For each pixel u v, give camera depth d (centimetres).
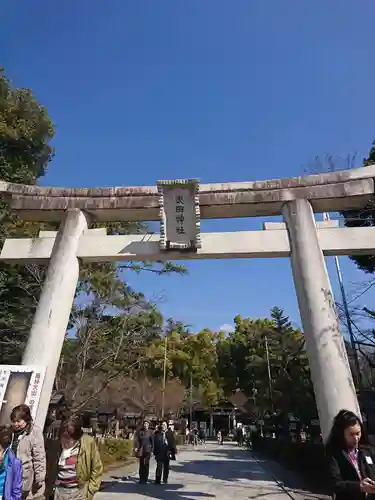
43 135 1864
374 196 1144
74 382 1705
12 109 1720
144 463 1350
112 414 3153
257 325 5219
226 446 4459
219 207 1173
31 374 848
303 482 1425
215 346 5834
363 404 1262
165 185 1128
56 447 911
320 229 1110
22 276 1777
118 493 1120
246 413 5388
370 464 386
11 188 1234
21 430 566
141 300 1927
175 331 5019
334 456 397
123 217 1238
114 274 1839
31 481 550
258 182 1166
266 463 2219
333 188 1137
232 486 1322
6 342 1697
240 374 5284
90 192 1211
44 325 1037
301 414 1975
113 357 1942
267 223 1152
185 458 2594
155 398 4041
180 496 1094
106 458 1903
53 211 1225
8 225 1551
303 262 1055
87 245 1154
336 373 914
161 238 1107
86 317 1798
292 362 2216
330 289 1017
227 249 1110
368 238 1087
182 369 4956
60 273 1105
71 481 493
